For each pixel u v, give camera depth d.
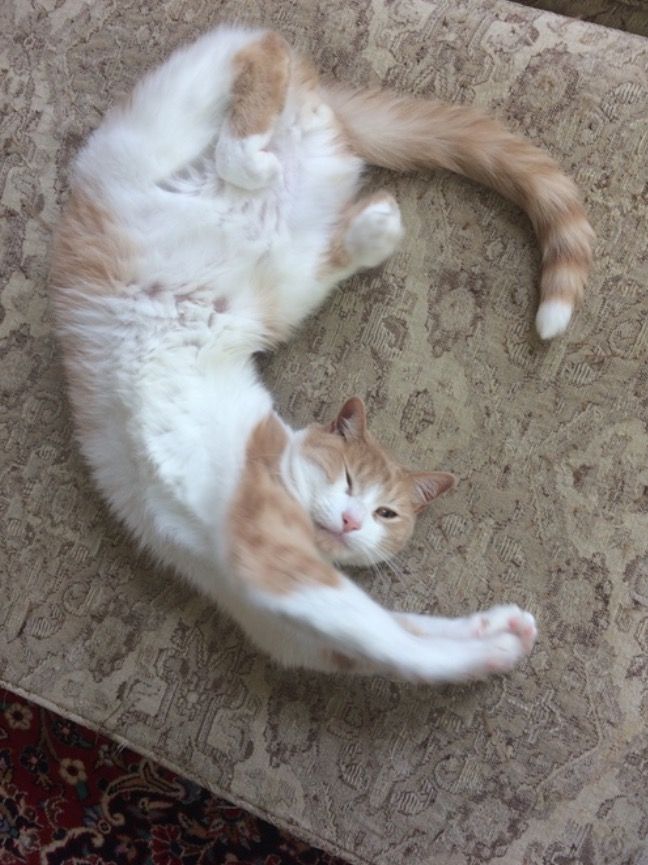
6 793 0.99
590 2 0.90
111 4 0.88
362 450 0.82
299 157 0.83
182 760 0.83
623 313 0.82
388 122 0.83
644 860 0.78
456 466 0.84
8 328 0.87
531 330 0.84
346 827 0.81
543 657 0.81
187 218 0.80
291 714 0.83
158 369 0.80
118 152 0.80
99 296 0.81
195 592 0.84
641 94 0.82
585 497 0.82
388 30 0.85
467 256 0.85
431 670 0.75
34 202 0.88
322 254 0.83
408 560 0.84
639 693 0.80
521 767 0.80
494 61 0.84
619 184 0.82
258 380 0.86
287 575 0.75
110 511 0.85
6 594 0.85
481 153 0.82
